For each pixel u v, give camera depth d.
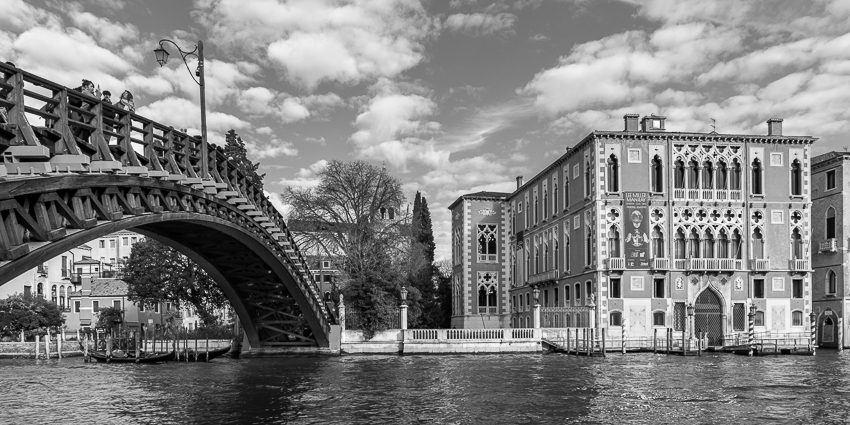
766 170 45.03
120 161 16.27
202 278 46.47
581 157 47.12
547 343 42.72
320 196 49.72
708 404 20.97
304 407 20.62
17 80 12.08
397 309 45.44
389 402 21.53
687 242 44.28
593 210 44.47
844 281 47.72
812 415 19.17
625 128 45.62
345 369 32.16
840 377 27.80
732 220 44.62
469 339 42.16
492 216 66.38
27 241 12.70
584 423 18.05
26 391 24.84
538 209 57.12
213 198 22.69
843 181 48.19
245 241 27.47
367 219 49.44
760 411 19.75
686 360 36.25
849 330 47.53
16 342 46.84
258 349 41.38
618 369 31.25
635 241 43.94
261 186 53.09
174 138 20.44
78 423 18.23
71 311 68.81
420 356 40.41
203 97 21.55
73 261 71.31
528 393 23.28
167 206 19.03
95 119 15.02
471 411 19.81
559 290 51.34
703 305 44.06
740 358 37.69
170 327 48.84
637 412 19.62
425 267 58.31
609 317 43.31
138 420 18.66
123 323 48.53
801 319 44.44
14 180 11.66
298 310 39.56
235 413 19.66
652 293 43.72
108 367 35.53
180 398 22.64
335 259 48.81
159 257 46.41
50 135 13.52
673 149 44.66
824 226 49.75
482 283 65.38
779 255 44.72
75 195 14.05
